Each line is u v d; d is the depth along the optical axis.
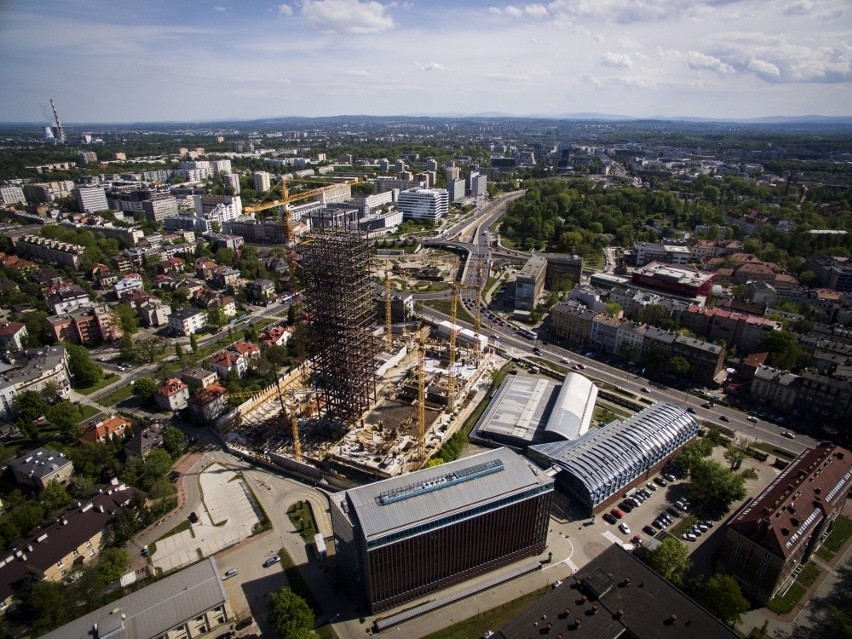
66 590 167.88
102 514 196.62
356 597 173.62
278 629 151.88
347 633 162.50
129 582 177.50
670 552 171.38
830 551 190.00
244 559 189.75
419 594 173.50
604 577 149.88
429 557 169.12
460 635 162.00
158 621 153.25
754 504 187.00
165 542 197.50
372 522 159.88
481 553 179.25
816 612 167.25
